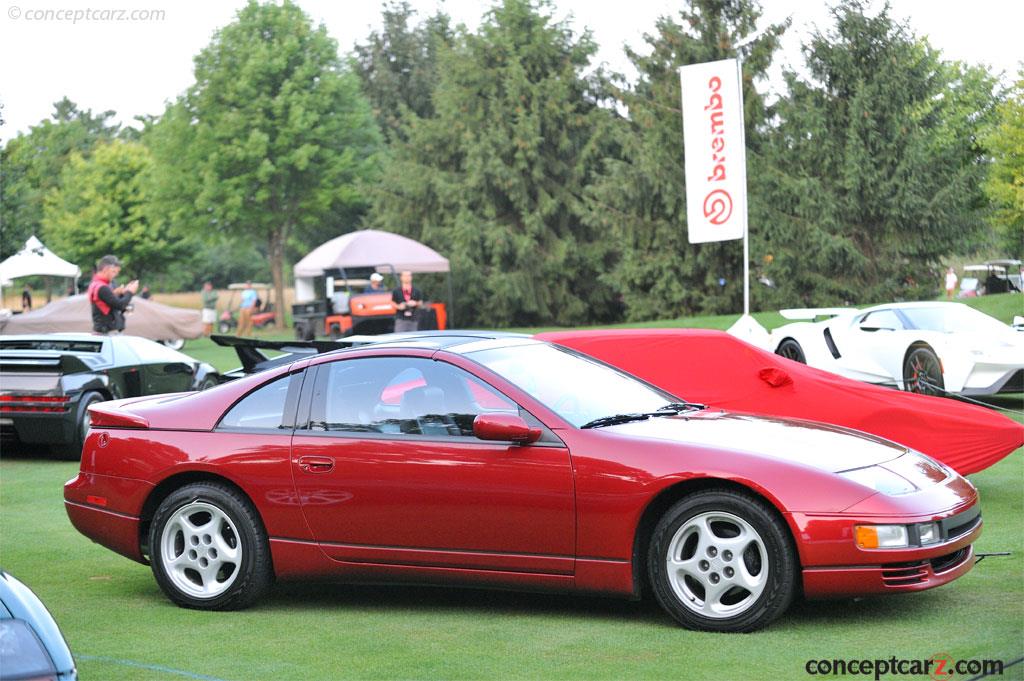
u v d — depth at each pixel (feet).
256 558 18.62
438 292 155.02
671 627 16.80
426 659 15.61
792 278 129.08
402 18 235.81
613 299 160.66
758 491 16.05
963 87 128.57
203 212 177.78
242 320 149.69
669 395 20.18
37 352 38.78
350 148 178.60
